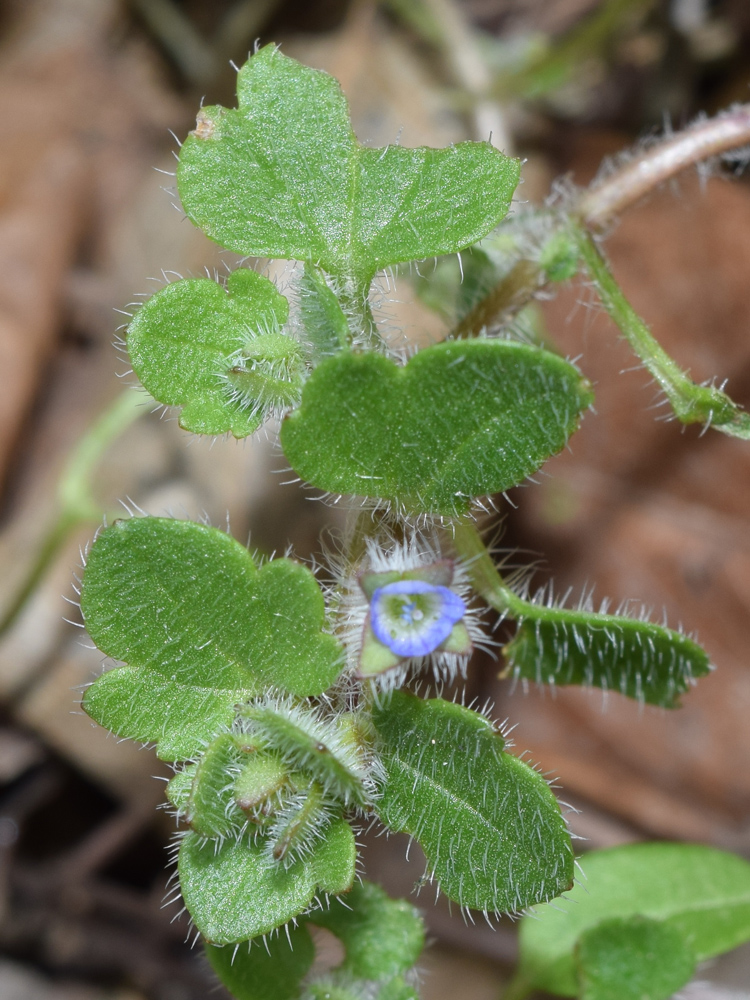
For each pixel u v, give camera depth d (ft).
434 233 0.30
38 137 0.74
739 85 0.69
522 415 0.28
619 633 0.32
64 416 0.66
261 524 0.58
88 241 0.72
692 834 0.64
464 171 0.31
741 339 0.67
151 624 0.29
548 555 0.68
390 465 0.29
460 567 0.30
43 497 0.64
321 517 0.58
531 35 0.76
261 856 0.29
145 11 0.76
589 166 0.72
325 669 0.29
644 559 0.67
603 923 0.38
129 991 0.60
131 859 0.62
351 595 0.30
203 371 0.30
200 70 0.76
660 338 0.69
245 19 0.73
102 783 0.60
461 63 0.68
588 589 0.67
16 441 0.64
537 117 0.73
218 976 0.32
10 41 0.79
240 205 0.30
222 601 0.29
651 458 0.68
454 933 0.58
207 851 0.29
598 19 0.64
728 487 0.67
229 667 0.29
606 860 0.39
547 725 0.66
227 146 0.31
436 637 0.29
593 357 0.68
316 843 0.29
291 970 0.33
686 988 0.42
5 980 0.59
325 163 0.31
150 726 0.29
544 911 0.39
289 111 0.31
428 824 0.29
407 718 0.29
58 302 0.69
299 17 0.76
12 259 0.69
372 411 0.28
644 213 0.69
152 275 0.69
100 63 0.78
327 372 0.28
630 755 0.65
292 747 0.29
